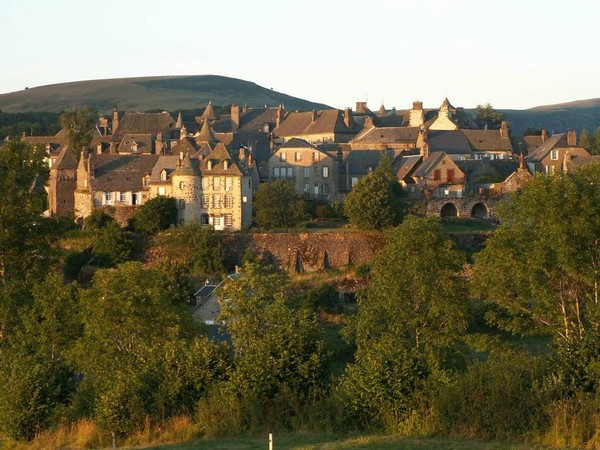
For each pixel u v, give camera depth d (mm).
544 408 105812
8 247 179000
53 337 148750
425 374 116375
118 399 119688
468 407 109250
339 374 146125
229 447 108875
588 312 127750
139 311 144500
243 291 143875
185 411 121438
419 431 110375
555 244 135000
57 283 155750
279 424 117250
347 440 108750
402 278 143375
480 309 170750
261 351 122000
